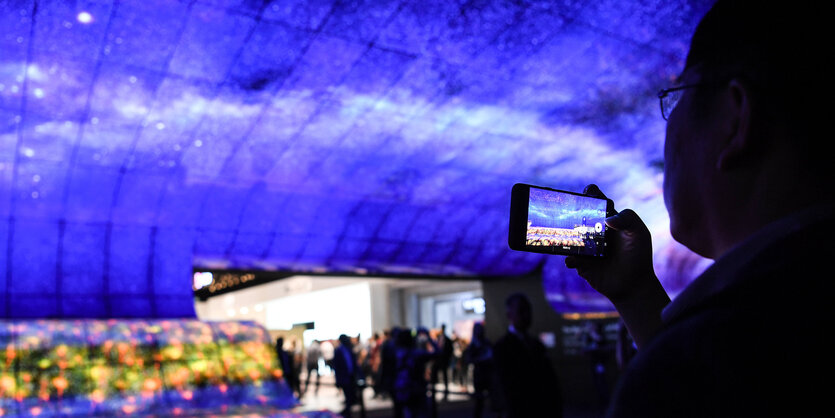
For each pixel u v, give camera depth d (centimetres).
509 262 1711
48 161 1226
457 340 2050
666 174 70
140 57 973
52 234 1316
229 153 1284
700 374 48
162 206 1380
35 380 1084
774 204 56
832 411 44
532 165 1431
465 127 1254
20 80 1002
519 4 897
